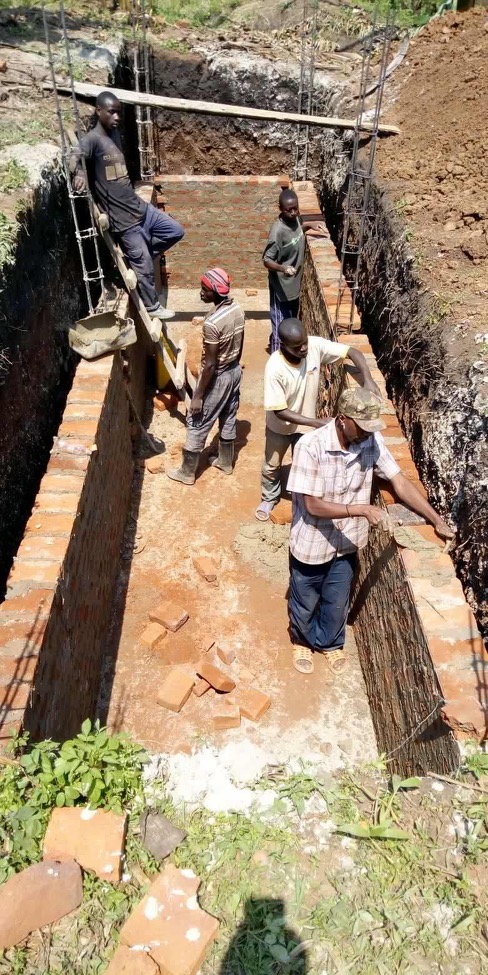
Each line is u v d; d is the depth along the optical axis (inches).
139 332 252.8
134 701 159.6
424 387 168.9
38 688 106.7
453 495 140.6
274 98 331.0
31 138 222.2
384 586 139.9
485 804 95.3
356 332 211.0
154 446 238.7
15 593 117.4
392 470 132.4
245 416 262.5
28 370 179.2
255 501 219.0
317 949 82.6
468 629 113.3
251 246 334.0
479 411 138.3
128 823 96.0
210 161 346.0
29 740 100.5
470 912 85.0
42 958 79.8
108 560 176.2
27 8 343.6
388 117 283.0
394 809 97.8
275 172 346.3
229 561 196.9
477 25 291.7
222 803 103.5
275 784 106.9
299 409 180.1
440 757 107.6
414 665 119.6
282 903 87.6
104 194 215.3
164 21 363.9
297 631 163.9
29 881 82.4
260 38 361.1
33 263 184.5
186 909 83.0
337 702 161.3
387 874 90.5
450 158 234.8
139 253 227.6
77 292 231.6
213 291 187.3
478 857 89.7
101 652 165.6
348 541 140.8
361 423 115.3
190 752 148.3
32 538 129.7
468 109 249.9
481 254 183.3
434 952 81.8
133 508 214.8
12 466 167.5
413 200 218.8
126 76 321.1
